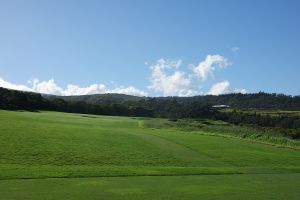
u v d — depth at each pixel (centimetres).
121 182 2247
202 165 3838
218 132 7388
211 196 1933
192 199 1847
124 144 4812
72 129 5781
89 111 15288
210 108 15688
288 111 16650
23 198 1694
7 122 5747
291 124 11012
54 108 14050
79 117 10006
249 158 4478
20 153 3538
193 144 5384
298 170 3459
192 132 7256
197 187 2184
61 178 2284
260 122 11644
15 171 2420
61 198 1730
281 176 2881
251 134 6819
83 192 1888
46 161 3322
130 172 2675
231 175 2838
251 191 2114
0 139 4103
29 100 12838
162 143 5272
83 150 4047
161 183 2277
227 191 2089
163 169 2952
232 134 7019
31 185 2012
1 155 3362
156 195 1897
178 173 2780
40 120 7188
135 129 7531
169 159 4056
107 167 2947
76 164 3331
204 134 6944
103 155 3891
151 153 4338
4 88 12331
